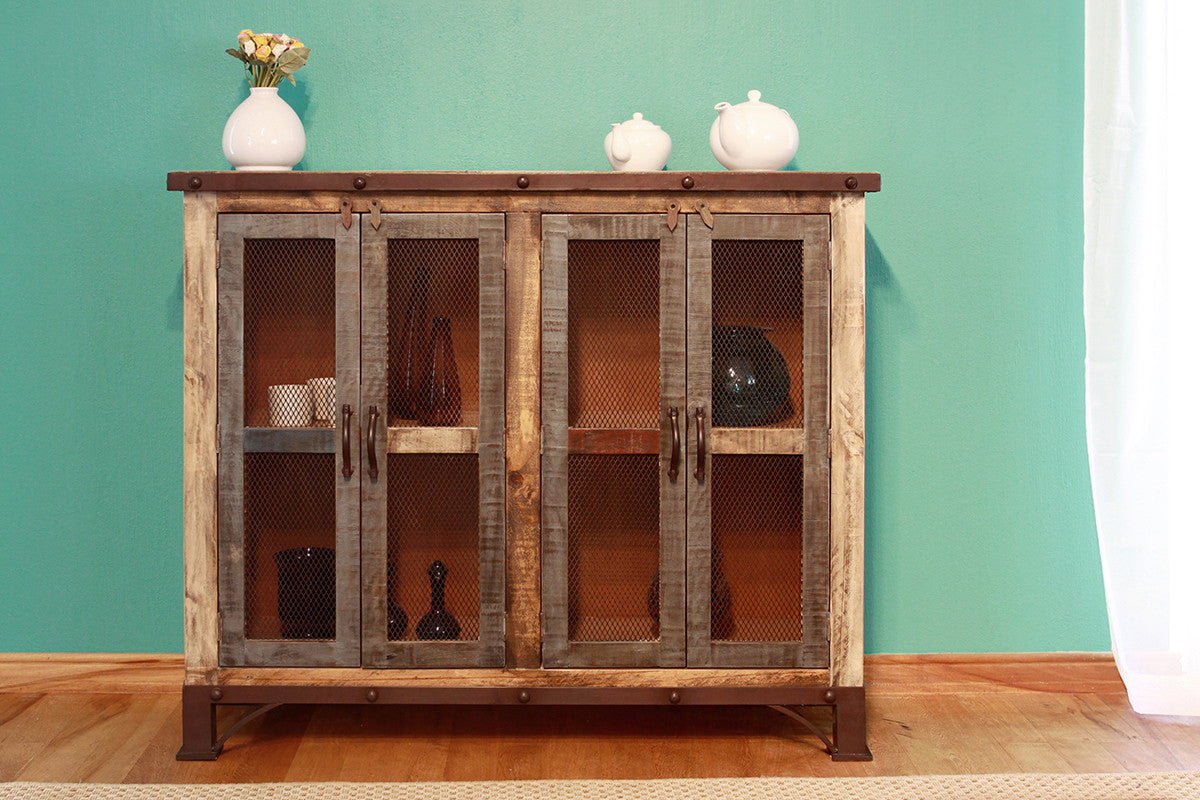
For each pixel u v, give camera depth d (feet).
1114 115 5.86
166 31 6.07
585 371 5.14
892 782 4.91
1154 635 5.92
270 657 5.16
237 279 5.08
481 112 6.17
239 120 5.37
